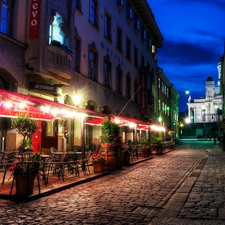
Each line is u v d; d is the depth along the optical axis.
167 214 6.32
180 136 93.50
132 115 32.09
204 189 9.20
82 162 12.83
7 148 13.20
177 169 14.99
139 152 22.48
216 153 26.69
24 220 5.94
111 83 25.73
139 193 8.80
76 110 12.60
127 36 30.89
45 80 15.26
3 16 13.28
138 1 32.47
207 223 5.63
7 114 10.93
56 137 15.97
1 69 12.80
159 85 47.44
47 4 14.56
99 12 23.36
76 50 19.56
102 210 6.81
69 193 8.71
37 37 13.98
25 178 7.71
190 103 114.12
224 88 42.50
